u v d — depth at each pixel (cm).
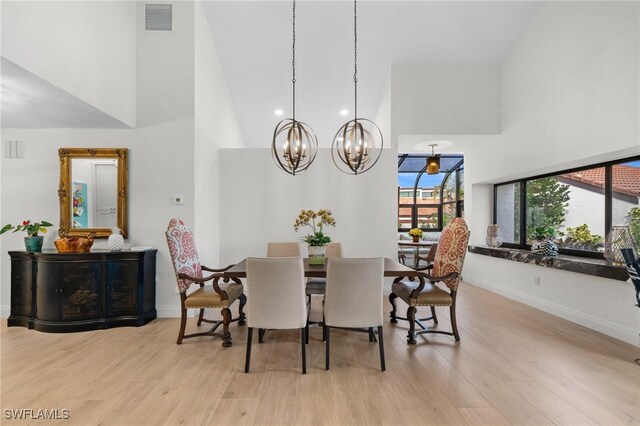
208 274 435
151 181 380
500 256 477
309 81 523
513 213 526
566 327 344
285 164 488
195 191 385
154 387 222
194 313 388
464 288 538
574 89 354
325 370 248
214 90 462
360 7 420
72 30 277
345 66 500
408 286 338
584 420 186
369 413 193
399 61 494
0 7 212
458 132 501
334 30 448
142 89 380
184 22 385
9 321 342
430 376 238
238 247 490
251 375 240
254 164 490
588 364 257
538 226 469
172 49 384
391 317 366
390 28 448
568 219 413
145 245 379
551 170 425
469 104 501
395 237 492
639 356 271
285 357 272
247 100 559
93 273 333
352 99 561
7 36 216
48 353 277
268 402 204
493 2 415
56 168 373
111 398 208
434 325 353
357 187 493
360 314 249
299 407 199
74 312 328
